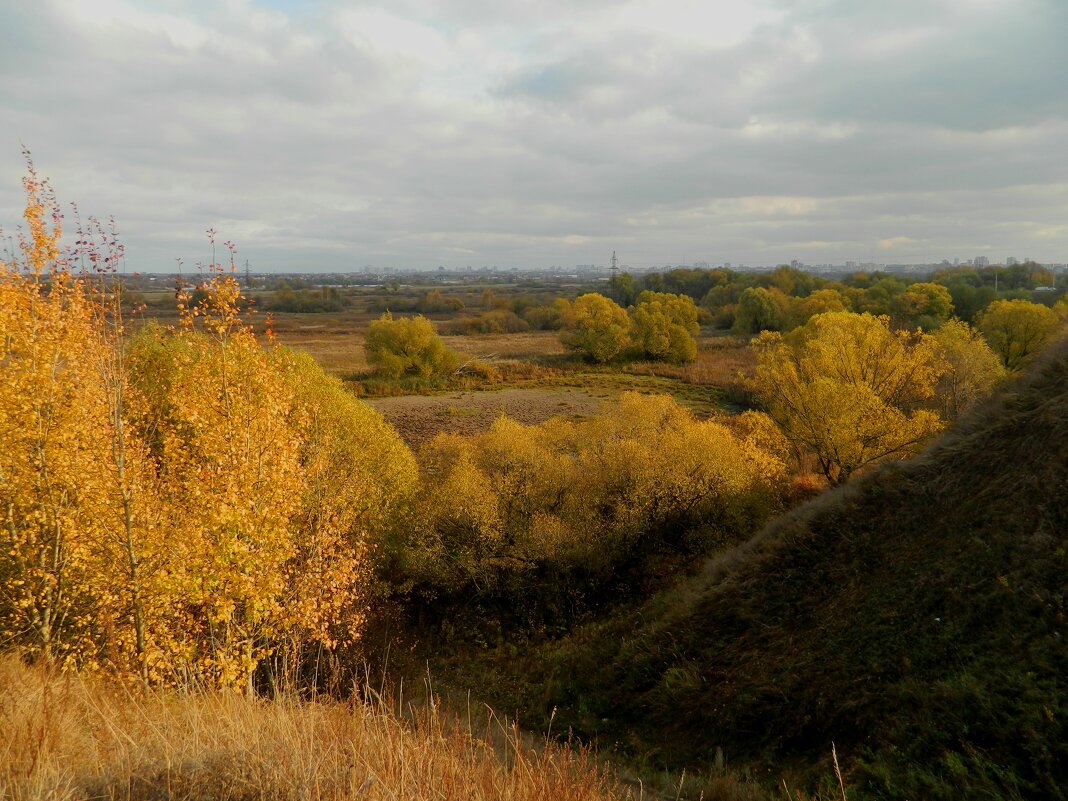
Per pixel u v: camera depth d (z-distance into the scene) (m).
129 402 13.73
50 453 10.86
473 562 21.53
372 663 17.41
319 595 13.15
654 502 22.73
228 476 11.06
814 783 10.27
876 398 21.86
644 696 14.67
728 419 39.47
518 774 5.59
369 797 4.74
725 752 12.27
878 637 12.25
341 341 92.12
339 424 22.38
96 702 6.67
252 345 12.20
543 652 18.86
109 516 10.40
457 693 16.81
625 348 73.94
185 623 11.88
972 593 11.73
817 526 15.99
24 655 9.93
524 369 67.25
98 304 9.61
